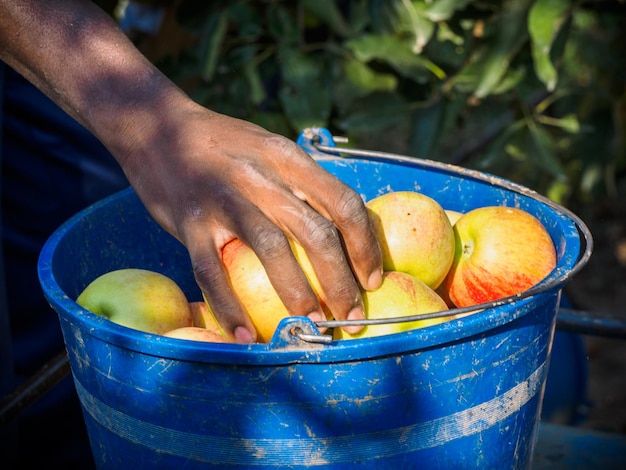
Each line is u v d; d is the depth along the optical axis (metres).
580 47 2.49
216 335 1.28
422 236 1.35
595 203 4.00
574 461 1.65
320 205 1.16
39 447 2.23
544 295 1.08
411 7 2.00
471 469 1.12
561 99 2.57
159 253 1.61
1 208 2.14
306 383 1.00
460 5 1.93
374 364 1.00
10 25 1.32
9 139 2.11
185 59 2.19
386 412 1.03
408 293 1.25
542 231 1.34
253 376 1.00
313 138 1.56
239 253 1.19
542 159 2.22
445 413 1.06
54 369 1.48
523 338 1.10
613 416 3.09
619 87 2.45
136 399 1.08
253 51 2.15
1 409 1.44
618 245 3.86
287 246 1.09
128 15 2.91
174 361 1.02
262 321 1.18
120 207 1.52
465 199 1.56
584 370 2.59
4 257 2.16
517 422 1.16
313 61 2.12
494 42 2.00
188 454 1.07
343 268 1.11
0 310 1.80
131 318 1.32
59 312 1.13
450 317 1.30
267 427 1.03
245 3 2.11
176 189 1.18
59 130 2.11
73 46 1.32
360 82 2.29
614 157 2.43
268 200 1.13
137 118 1.25
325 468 1.05
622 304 3.55
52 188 2.16
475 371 1.06
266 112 2.34
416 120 2.17
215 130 1.21
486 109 2.35
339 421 1.03
